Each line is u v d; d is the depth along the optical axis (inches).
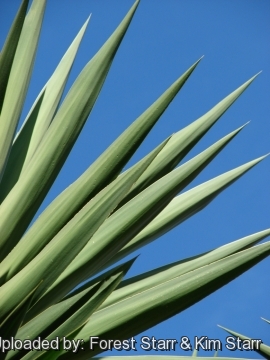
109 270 82.2
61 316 74.5
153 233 87.2
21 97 82.5
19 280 73.3
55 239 74.3
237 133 81.6
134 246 86.7
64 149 79.1
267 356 85.1
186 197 88.8
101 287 74.9
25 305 71.7
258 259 75.6
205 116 83.8
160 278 85.7
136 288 85.7
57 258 74.0
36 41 86.2
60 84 97.0
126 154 76.9
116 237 77.2
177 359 82.8
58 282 76.6
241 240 86.0
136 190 82.5
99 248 77.1
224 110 83.8
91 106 80.3
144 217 77.6
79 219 74.4
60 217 76.5
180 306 76.1
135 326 76.6
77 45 100.4
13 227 77.8
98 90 80.6
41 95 96.1
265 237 86.3
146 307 76.4
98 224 74.3
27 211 78.0
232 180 89.5
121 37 81.3
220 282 75.7
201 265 85.4
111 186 74.7
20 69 83.9
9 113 81.3
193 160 79.4
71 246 74.1
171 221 87.7
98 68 80.9
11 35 77.7
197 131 83.7
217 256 85.8
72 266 77.0
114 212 77.9
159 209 78.0
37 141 91.8
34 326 74.5
